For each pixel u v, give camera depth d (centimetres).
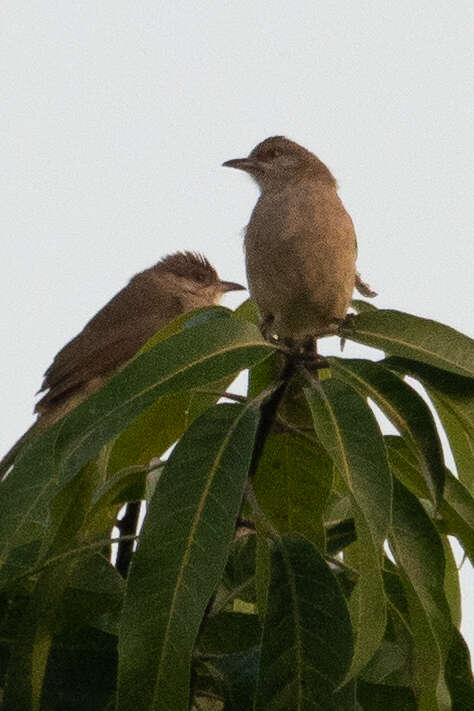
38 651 627
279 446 733
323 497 734
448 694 623
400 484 614
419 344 679
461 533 682
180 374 584
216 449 571
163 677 528
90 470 661
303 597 587
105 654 661
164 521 551
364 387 636
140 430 720
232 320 614
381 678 682
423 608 587
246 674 631
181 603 536
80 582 659
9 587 665
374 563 534
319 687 569
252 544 766
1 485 587
